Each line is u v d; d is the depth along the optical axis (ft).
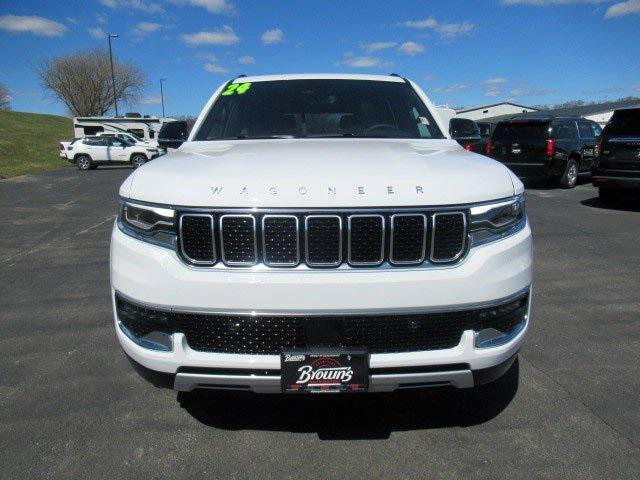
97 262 20.15
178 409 9.33
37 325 13.37
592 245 22.03
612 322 13.26
